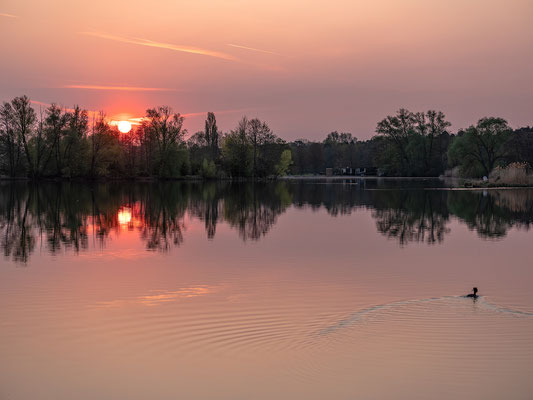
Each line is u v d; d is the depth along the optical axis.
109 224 35.53
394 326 13.63
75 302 16.44
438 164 144.75
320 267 21.45
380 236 29.95
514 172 83.88
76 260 23.20
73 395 10.53
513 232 31.59
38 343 12.96
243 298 16.64
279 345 12.47
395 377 10.83
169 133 112.56
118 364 11.73
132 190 75.06
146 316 14.85
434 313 14.69
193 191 73.75
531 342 12.40
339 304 15.86
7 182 94.44
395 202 54.12
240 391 10.43
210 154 147.00
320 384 10.61
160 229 33.00
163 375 11.16
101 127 100.88
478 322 13.88
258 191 74.94
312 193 70.56
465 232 31.64
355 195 65.81
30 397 10.45
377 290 17.64
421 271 20.66
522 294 16.98
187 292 17.52
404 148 144.75
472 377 10.80
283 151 124.06
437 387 10.45
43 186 83.75
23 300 16.72
